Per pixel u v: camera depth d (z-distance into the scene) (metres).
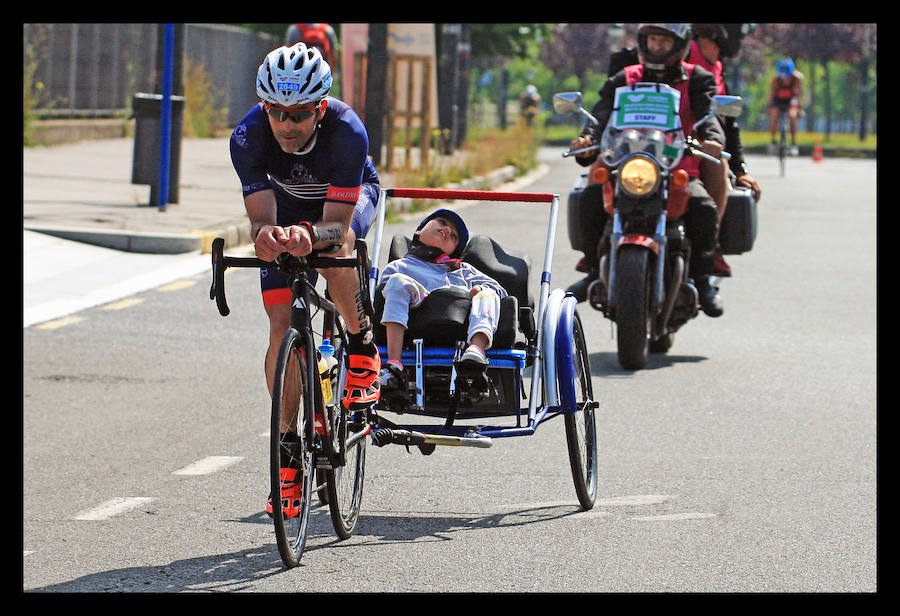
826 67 175.50
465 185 64.12
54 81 76.06
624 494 18.34
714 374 26.52
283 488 14.71
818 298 36.16
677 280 26.73
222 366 26.52
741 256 44.28
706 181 28.34
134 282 35.00
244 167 15.21
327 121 15.09
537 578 14.75
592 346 29.39
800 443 21.23
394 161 71.44
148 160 46.12
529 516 17.25
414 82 67.56
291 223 16.05
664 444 21.14
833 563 15.34
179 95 46.97
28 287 33.59
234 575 14.80
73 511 17.33
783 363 27.67
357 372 16.38
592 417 18.33
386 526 16.78
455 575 14.84
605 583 14.60
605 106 27.56
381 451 20.70
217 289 14.89
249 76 106.38
